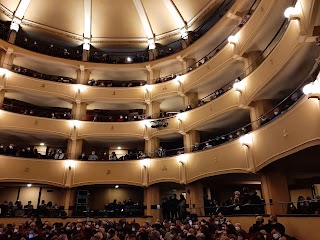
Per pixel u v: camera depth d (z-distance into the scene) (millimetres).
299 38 7789
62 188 16766
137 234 6277
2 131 16547
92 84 19672
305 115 7961
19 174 15344
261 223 7465
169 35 20594
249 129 14688
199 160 14297
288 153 8859
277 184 11117
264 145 10422
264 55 13008
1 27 18234
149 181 16219
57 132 17438
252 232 7160
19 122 16609
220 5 17625
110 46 21797
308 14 7121
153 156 17125
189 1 18906
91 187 18281
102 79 21078
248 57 13398
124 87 19562
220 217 9477
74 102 18984
